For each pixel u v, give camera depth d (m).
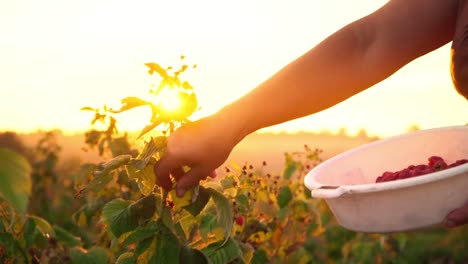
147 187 2.10
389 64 1.85
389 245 6.08
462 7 1.84
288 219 4.42
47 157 6.87
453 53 1.86
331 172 2.27
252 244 3.77
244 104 1.80
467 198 1.92
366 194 1.92
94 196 3.96
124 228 2.17
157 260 2.22
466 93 1.88
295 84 1.80
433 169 2.16
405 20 1.86
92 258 3.35
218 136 1.79
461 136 2.32
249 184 3.64
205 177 1.83
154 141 1.93
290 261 4.85
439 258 6.79
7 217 3.04
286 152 4.75
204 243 2.59
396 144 2.38
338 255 5.90
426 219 1.92
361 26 1.86
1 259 3.01
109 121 4.32
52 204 6.53
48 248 3.39
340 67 1.83
